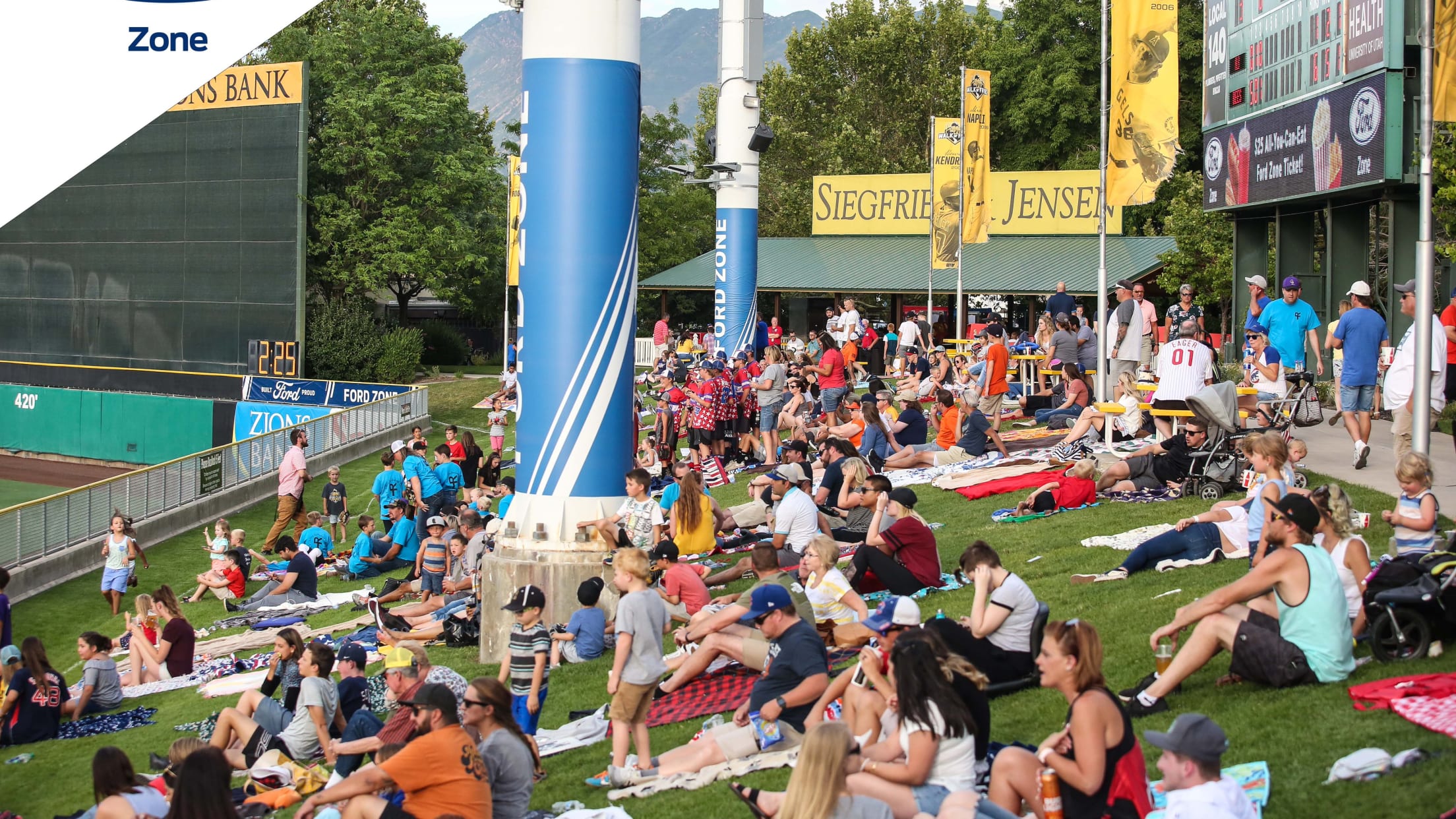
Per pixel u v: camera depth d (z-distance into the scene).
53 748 13.48
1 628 15.77
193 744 9.47
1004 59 65.69
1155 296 51.00
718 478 22.06
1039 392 26.19
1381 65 21.45
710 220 74.44
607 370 14.58
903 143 75.12
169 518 29.05
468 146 57.00
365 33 56.28
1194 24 58.56
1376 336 15.04
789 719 8.82
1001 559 13.39
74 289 49.75
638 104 14.73
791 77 77.81
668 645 12.23
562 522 14.38
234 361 47.25
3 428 50.81
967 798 6.54
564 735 10.15
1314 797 6.73
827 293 51.78
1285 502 8.23
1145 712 8.28
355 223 53.12
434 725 7.67
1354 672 8.21
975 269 47.84
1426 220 11.54
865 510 14.77
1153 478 15.47
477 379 53.75
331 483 26.44
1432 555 8.67
